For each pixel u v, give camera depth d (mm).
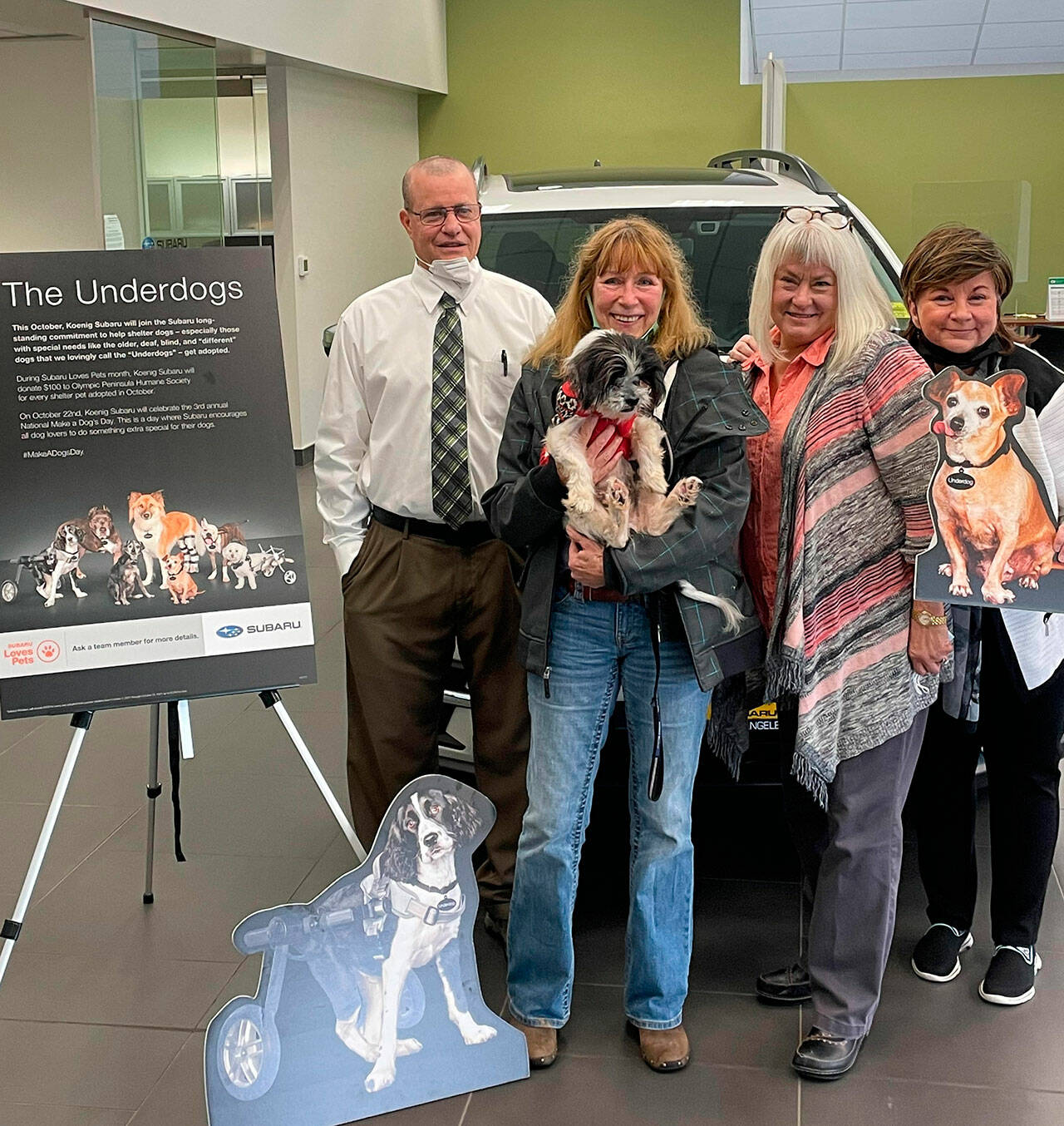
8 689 2443
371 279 10609
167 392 2574
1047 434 2227
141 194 7430
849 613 2330
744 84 11242
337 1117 2268
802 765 2334
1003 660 2525
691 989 2682
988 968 2684
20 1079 2428
